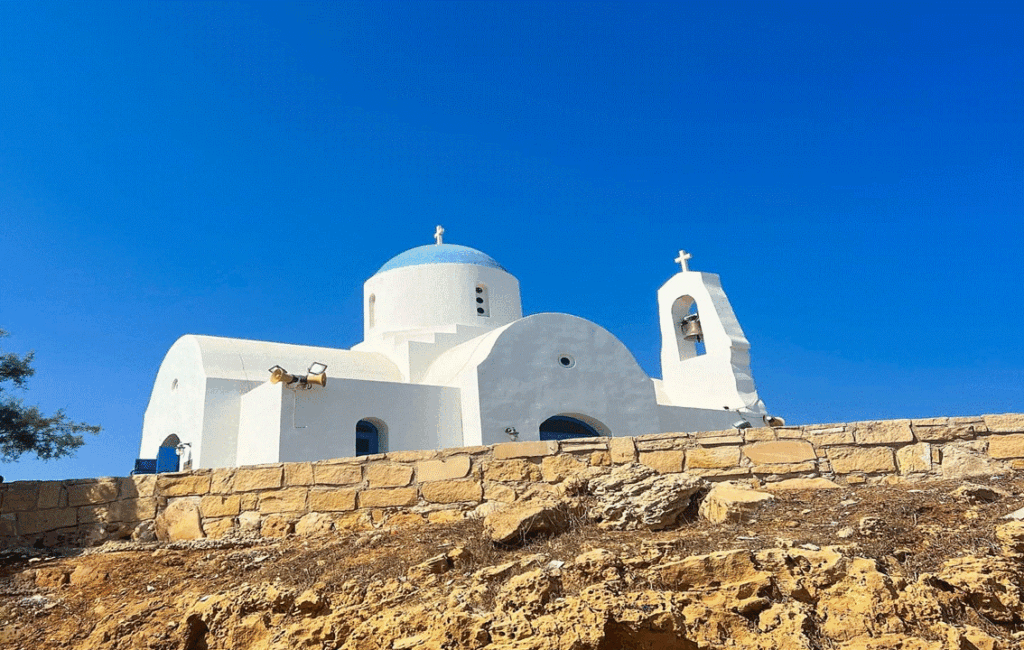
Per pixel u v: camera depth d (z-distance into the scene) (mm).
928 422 12477
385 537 11352
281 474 12703
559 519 10977
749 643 7559
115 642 9414
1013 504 10008
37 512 12617
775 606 7945
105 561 11484
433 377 26672
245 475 12781
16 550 12164
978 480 11352
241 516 12516
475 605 8430
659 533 10609
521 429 23500
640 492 11227
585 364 25359
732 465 12359
